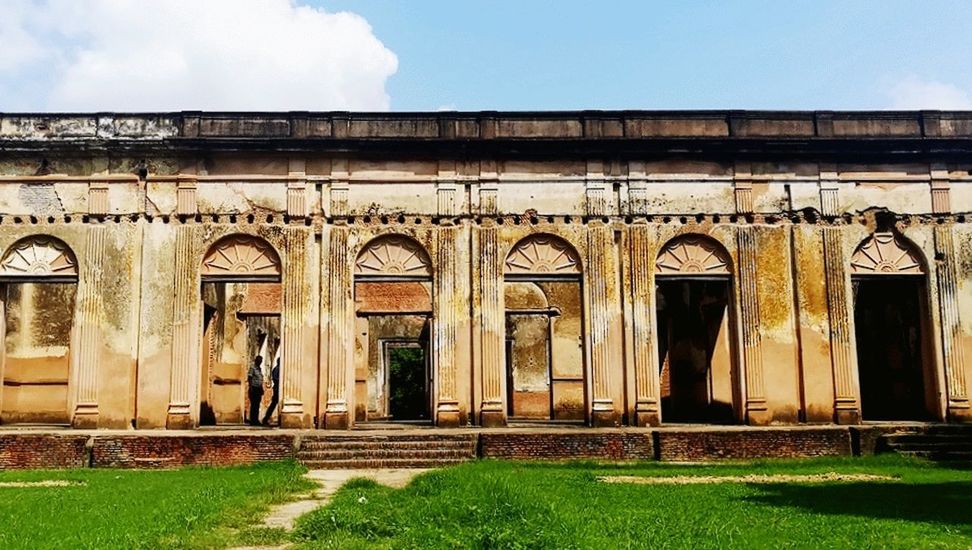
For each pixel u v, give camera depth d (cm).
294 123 1875
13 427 1853
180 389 1778
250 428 1830
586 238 1859
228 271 1844
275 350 2881
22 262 1838
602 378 1808
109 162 1859
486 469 1336
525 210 1870
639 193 1884
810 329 1845
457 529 772
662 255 1881
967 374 1855
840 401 1816
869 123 1933
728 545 719
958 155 1923
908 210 1906
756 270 1864
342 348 1802
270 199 1856
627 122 1905
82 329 1795
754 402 1812
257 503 983
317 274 1831
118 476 1362
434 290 1834
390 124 1884
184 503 944
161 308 1809
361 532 782
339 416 1764
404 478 1338
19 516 873
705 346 2200
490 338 1814
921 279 1903
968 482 1236
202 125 1873
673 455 1616
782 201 1894
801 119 1925
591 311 1833
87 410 1762
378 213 1858
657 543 717
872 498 1044
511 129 1895
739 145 1883
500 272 1841
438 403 1794
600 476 1316
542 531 738
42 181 1853
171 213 1844
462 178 1875
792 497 1052
